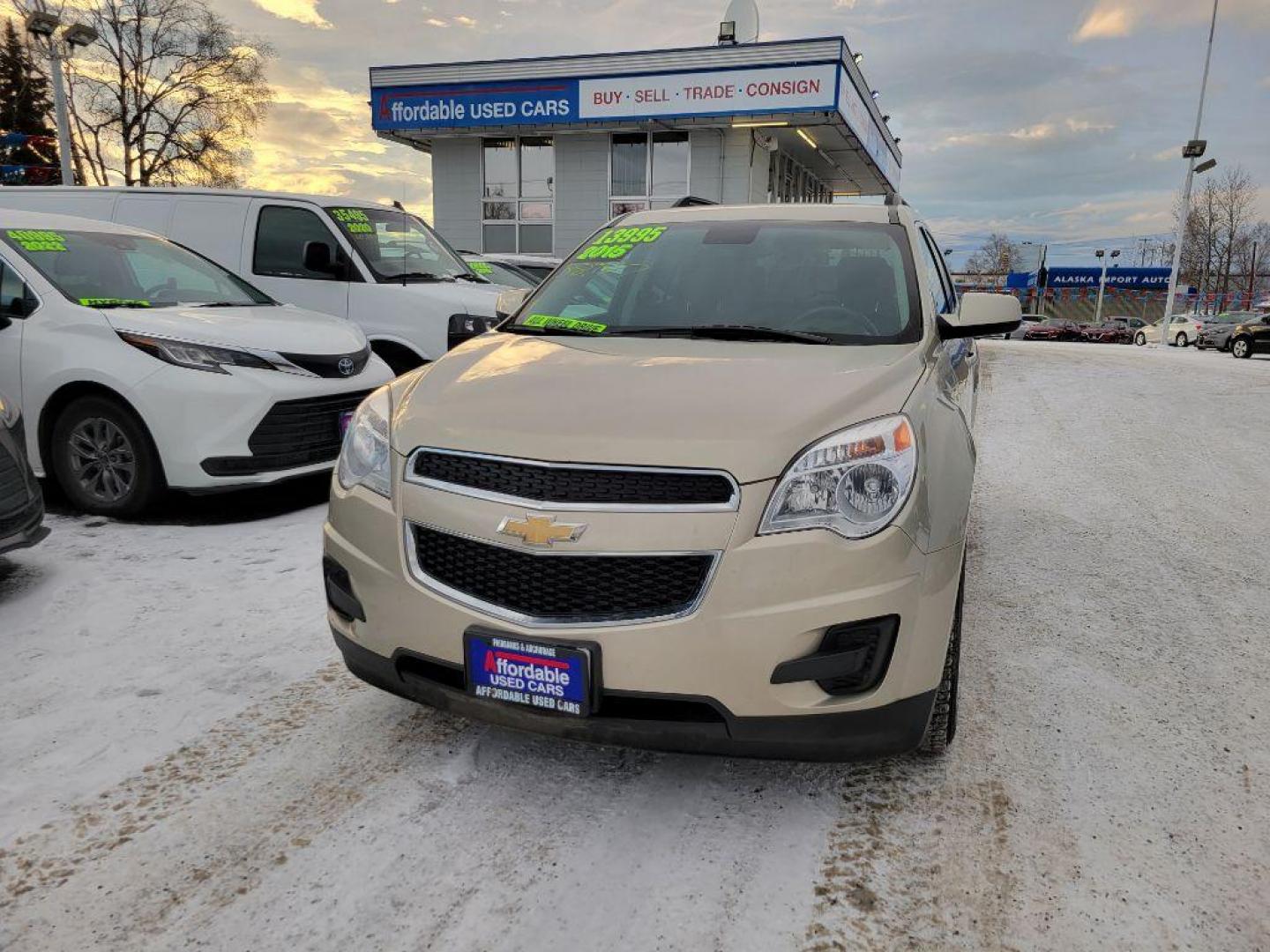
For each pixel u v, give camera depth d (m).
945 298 3.88
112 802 2.38
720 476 2.06
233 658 3.27
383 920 1.96
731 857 2.19
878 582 2.07
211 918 1.96
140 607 3.71
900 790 2.48
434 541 2.27
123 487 4.85
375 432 2.52
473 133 19.45
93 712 2.86
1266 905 2.03
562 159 19.48
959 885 2.10
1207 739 2.77
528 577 2.13
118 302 5.13
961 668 3.25
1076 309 64.38
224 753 2.64
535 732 2.20
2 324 4.73
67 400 4.86
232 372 4.72
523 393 2.45
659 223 3.82
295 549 4.48
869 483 2.11
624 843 2.24
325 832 2.27
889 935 1.93
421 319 6.95
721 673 2.04
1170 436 8.16
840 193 30.17
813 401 2.28
